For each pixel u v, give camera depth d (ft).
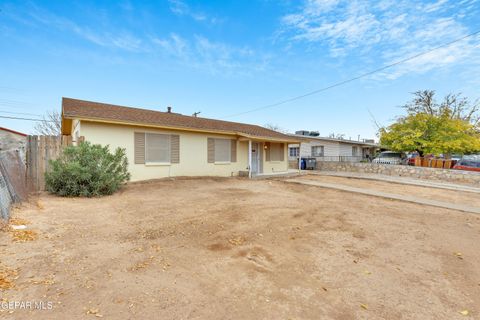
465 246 14.52
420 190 36.14
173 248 12.67
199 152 42.93
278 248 13.30
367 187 38.19
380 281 10.23
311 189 35.09
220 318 7.41
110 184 26.05
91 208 19.94
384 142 62.64
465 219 20.72
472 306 8.66
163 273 10.02
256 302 8.37
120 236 13.98
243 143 50.57
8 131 57.26
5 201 15.33
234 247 13.14
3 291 7.91
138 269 10.21
